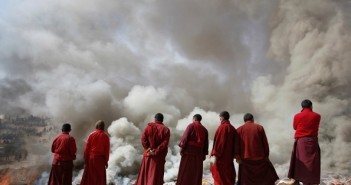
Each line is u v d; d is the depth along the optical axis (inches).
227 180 273.9
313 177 258.4
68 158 302.0
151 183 277.4
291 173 271.0
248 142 272.1
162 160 285.7
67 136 305.3
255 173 269.1
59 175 298.8
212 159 276.5
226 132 278.5
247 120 282.5
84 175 297.4
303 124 267.0
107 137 305.3
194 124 288.0
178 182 282.5
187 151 283.1
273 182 271.0
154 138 286.2
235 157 275.0
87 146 298.7
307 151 261.9
